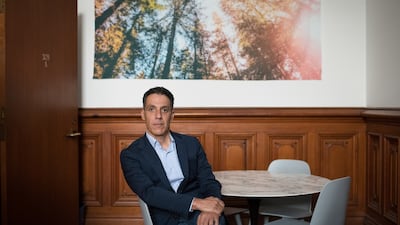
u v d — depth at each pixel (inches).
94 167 163.6
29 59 139.9
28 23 139.6
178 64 163.2
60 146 148.1
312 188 99.3
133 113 160.1
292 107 163.8
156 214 92.6
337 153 164.7
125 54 162.6
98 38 162.1
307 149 163.9
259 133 163.9
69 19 149.3
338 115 161.6
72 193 150.8
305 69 164.9
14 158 135.9
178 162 98.3
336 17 165.2
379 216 150.0
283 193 93.7
